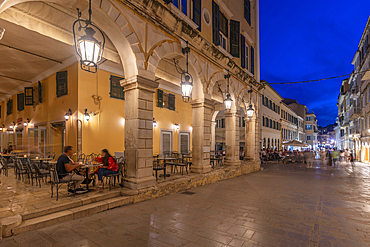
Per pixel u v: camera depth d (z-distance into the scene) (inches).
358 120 1048.8
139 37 244.2
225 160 461.1
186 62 321.1
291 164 785.6
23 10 213.9
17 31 252.1
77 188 217.2
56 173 193.6
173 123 572.1
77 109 349.7
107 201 205.8
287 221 184.5
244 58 528.7
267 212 208.1
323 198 265.4
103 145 383.6
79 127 348.5
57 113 395.9
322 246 139.3
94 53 162.7
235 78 471.8
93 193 214.5
